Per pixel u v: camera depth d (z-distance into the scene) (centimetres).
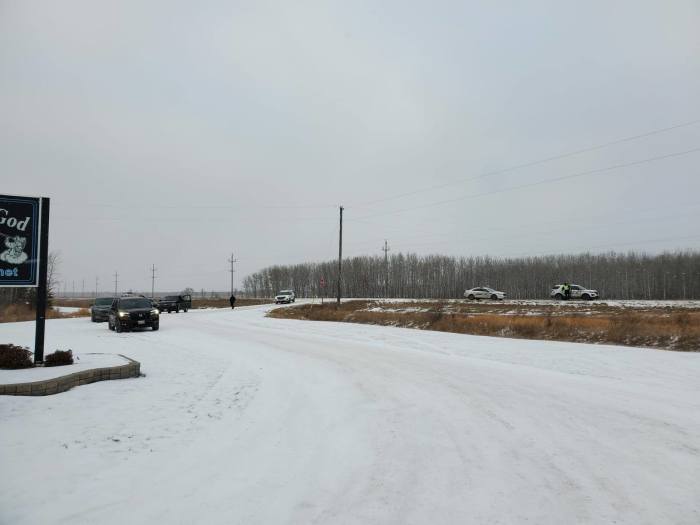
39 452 520
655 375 1064
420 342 1789
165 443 573
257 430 639
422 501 417
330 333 2228
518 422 675
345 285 10150
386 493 434
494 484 455
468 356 1438
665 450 550
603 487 446
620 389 910
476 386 941
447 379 1020
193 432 623
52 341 1816
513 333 2042
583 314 2788
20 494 416
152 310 2327
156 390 869
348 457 533
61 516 378
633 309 3145
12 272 1012
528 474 480
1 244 1010
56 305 6681
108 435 591
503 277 8612
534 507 404
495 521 379
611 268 7825
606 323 1948
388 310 3872
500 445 574
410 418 700
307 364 1236
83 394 803
